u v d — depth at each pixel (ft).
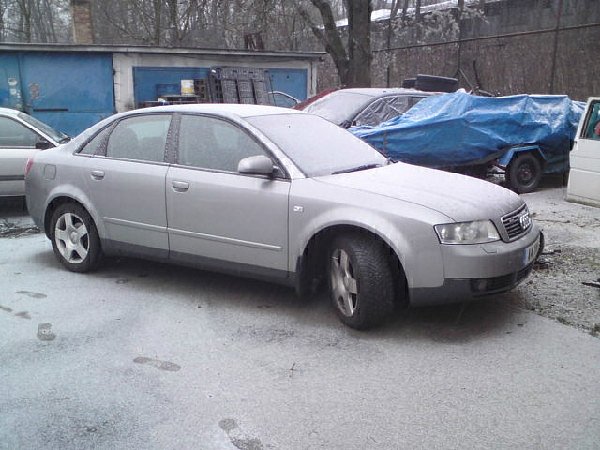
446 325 14.53
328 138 17.13
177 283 18.06
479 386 11.66
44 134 27.55
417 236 13.23
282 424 10.46
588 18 49.85
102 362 12.87
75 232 19.02
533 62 54.95
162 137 17.24
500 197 14.69
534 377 11.98
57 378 12.18
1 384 11.94
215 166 16.11
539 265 18.62
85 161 18.48
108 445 9.93
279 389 11.64
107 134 18.42
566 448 9.70
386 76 72.08
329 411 10.85
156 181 16.80
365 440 9.96
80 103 47.83
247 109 17.11
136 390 11.68
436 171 16.51
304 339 13.92
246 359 12.94
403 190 14.20
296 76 54.39
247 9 59.16
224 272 16.22
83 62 47.24
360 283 13.76
